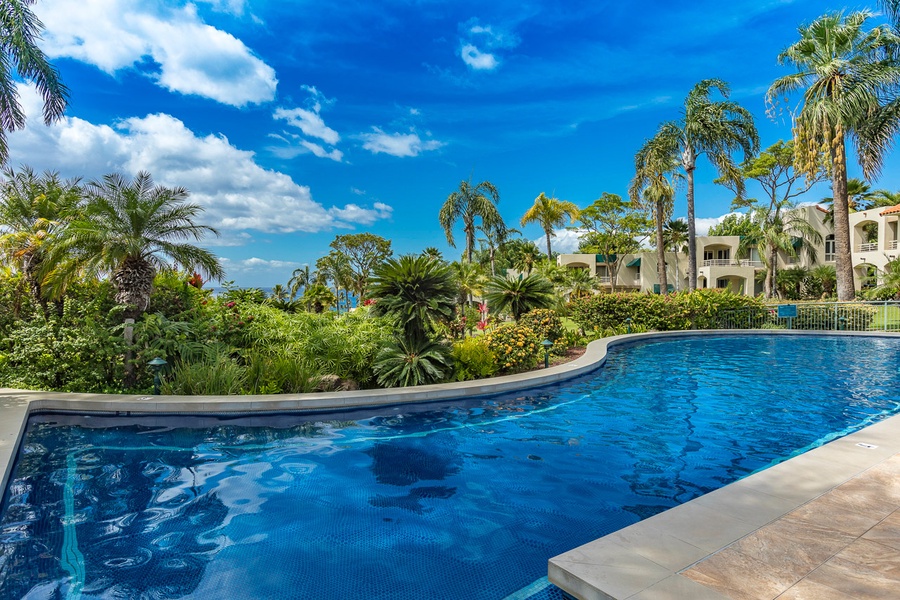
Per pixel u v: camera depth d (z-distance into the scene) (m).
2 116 10.36
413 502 4.10
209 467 4.98
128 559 3.20
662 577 2.47
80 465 5.03
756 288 40.03
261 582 2.92
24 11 10.17
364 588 2.84
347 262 53.62
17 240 9.95
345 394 7.48
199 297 10.64
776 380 9.55
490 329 11.66
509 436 6.03
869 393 8.31
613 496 4.20
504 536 3.48
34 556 3.24
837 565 2.58
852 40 18.78
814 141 19.27
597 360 10.85
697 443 5.70
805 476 3.86
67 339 8.21
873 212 30.66
